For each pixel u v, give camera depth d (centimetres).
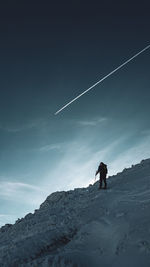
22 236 1354
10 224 1925
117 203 1257
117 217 1079
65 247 982
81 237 1017
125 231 959
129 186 1529
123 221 1028
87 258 877
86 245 962
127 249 864
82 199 1672
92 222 1095
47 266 839
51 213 1611
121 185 1636
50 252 959
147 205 1111
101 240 969
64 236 1054
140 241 871
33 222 1569
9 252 969
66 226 1142
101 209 1262
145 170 1794
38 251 952
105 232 1006
